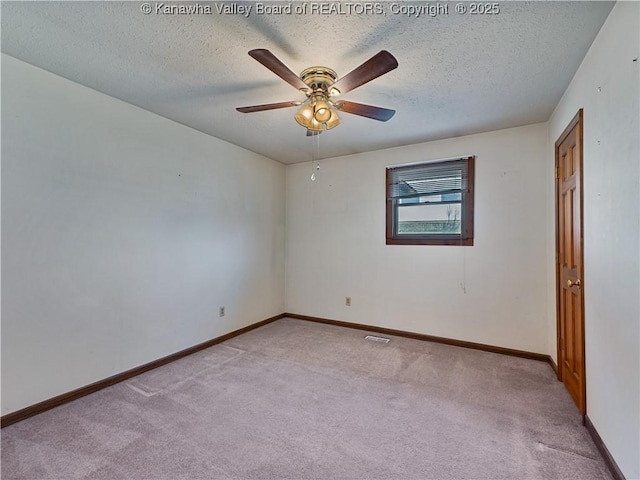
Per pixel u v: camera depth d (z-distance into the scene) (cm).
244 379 258
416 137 338
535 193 301
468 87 228
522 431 188
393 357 305
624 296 144
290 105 206
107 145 245
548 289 293
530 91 233
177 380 255
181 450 172
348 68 202
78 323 228
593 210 181
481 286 326
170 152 293
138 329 267
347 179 407
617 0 146
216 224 344
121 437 182
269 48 182
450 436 184
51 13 155
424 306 356
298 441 180
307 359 300
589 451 171
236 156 369
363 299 396
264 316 418
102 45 182
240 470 158
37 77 206
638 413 133
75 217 227
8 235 195
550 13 154
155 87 232
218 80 221
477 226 328
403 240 369
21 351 200
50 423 196
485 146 323
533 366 283
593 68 178
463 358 302
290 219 455
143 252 271
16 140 198
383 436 185
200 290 325
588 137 187
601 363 170
